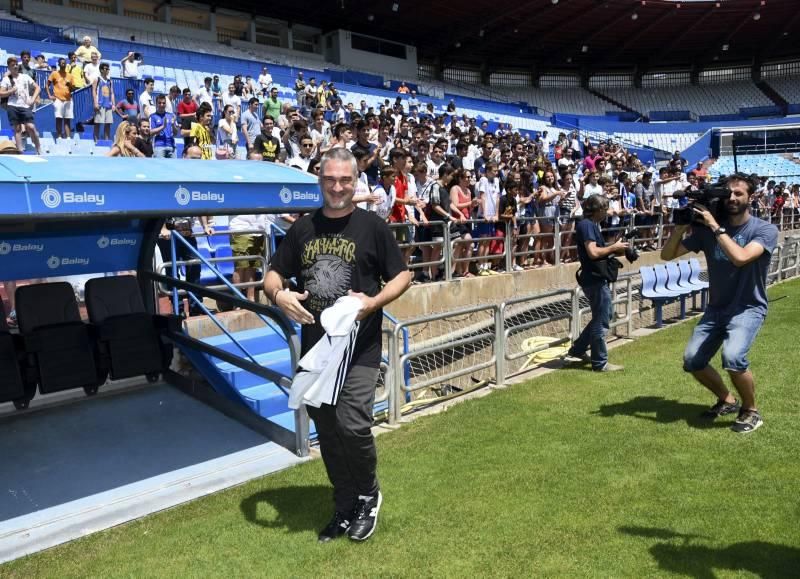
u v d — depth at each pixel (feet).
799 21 123.44
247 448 17.38
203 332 23.36
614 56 138.21
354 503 12.55
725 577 10.68
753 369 22.59
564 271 41.93
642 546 11.66
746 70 146.00
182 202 15.15
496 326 22.12
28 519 13.79
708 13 119.44
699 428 17.37
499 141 65.00
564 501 13.42
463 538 12.16
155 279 22.15
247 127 45.85
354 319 10.96
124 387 21.63
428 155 41.52
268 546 12.19
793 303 35.94
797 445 15.88
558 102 140.56
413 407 20.71
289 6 102.22
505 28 119.85
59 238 20.21
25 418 19.27
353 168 11.60
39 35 63.46
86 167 14.65
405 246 30.81
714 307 17.65
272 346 23.79
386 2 103.09
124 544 12.62
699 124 124.16
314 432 18.48
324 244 11.74
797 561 11.05
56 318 20.10
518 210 39.32
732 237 17.06
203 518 13.48
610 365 23.90
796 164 110.83
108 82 46.55
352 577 11.10
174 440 17.92
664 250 18.62
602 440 16.67
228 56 93.09
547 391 21.13
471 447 16.46
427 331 32.32
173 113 48.55
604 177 46.65
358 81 100.63
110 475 15.87
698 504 13.10
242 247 27.04
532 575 10.94
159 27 92.43
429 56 131.95
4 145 21.29
